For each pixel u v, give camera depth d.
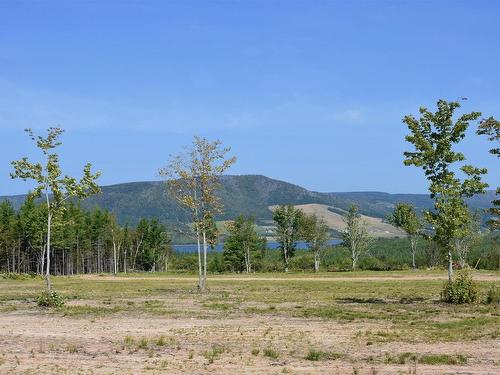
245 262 103.44
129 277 84.81
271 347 17.75
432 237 31.94
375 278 62.25
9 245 105.56
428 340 18.84
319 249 94.69
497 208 31.50
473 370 14.23
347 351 16.94
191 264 130.12
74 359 15.91
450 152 31.39
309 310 28.36
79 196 34.50
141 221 136.88
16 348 17.66
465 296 30.70
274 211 100.19
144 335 20.34
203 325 23.23
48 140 33.53
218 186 43.12
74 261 122.94
